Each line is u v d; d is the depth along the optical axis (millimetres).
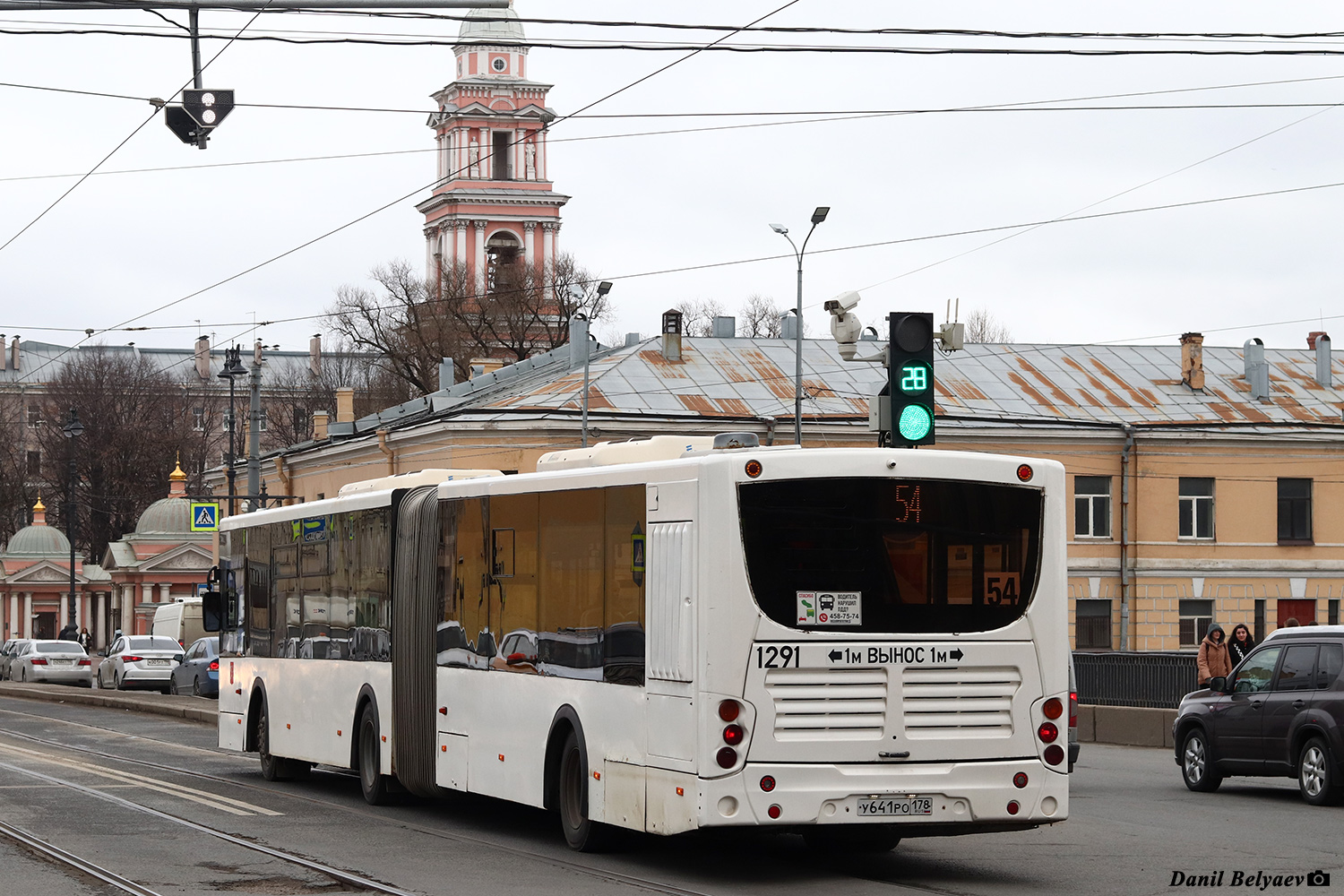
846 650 11391
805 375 51625
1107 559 51750
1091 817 15930
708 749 11172
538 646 13688
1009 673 11727
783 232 42188
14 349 138750
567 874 11984
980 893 11039
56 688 45781
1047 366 55000
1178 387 54625
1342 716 16656
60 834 14164
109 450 105188
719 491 11383
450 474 16844
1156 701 28812
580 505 13102
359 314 81438
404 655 16359
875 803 11352
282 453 60875
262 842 13672
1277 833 14570
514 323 79875
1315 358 57906
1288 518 53031
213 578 22609
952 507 11727
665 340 52156
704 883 11578
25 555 96812
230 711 21594
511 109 93938
